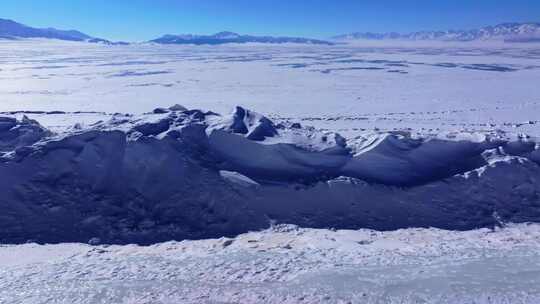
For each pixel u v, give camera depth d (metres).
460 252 12.73
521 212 15.59
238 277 11.41
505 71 77.38
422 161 17.62
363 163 17.39
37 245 13.62
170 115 19.77
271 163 17.34
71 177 16.27
